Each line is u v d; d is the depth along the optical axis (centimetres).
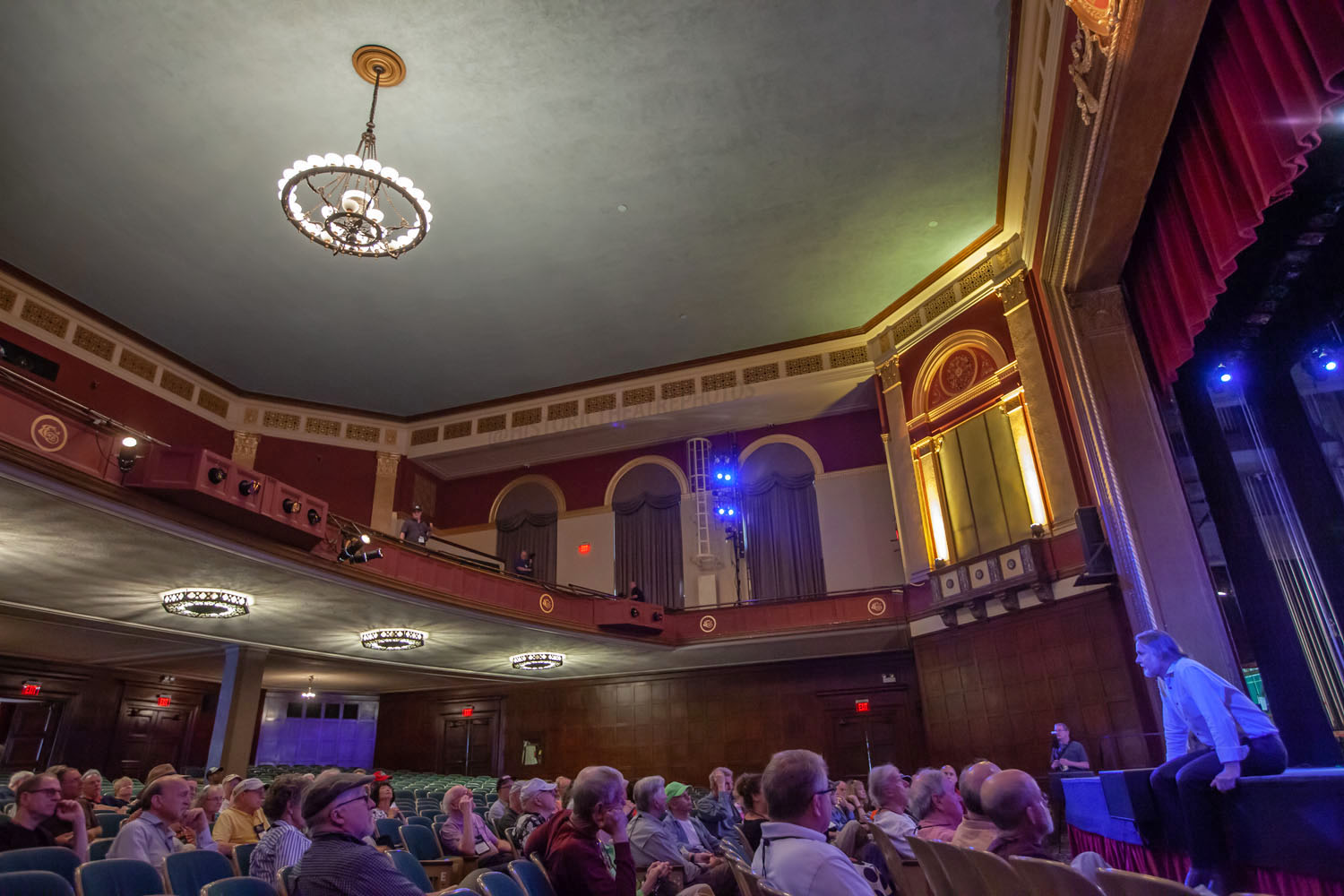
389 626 1381
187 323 1530
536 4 949
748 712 1703
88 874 358
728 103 1098
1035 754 1167
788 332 1672
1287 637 680
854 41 1015
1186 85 660
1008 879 208
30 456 770
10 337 1338
